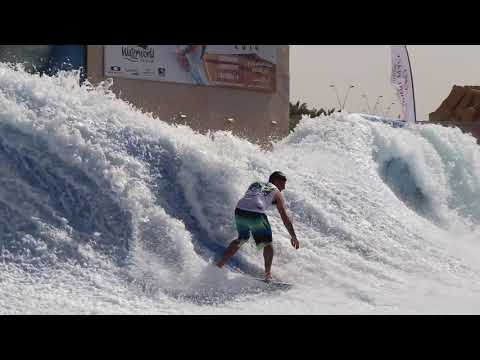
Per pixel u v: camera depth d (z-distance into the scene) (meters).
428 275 12.77
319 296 10.58
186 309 9.23
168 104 22.58
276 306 9.80
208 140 14.63
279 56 26.47
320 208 14.14
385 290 11.34
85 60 20.30
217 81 24.12
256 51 25.48
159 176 12.13
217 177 12.80
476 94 44.56
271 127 26.31
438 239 15.61
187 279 10.23
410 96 31.31
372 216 15.08
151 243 10.63
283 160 16.36
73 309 8.48
